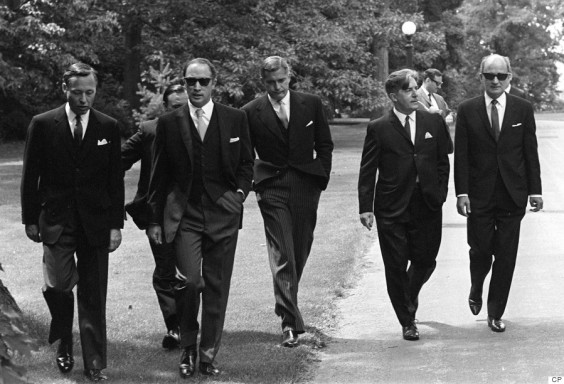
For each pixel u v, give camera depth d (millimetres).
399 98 7191
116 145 6254
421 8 50906
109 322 7871
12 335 4039
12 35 27422
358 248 11398
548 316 7801
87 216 6160
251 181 6547
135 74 33688
